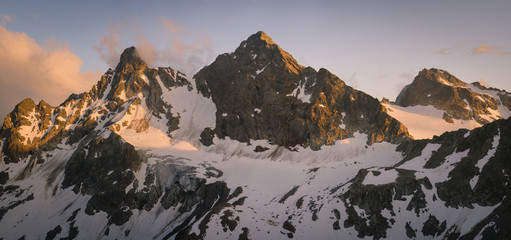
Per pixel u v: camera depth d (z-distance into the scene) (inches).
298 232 4682.6
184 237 4694.9
